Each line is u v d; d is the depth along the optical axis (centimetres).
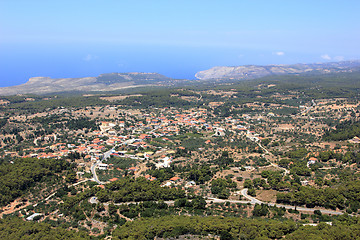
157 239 17425
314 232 16475
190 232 17812
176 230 17575
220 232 17550
